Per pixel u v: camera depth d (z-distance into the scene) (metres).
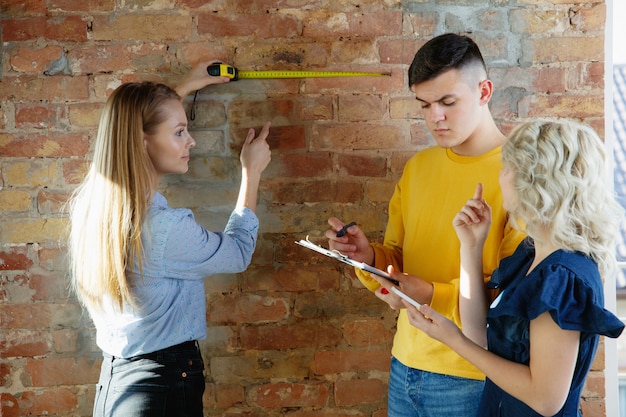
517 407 1.52
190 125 2.36
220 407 2.43
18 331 2.39
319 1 2.32
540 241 1.48
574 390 1.49
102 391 1.96
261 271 2.40
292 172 2.37
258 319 2.41
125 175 1.89
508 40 2.31
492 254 1.90
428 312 1.59
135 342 1.92
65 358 2.40
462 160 1.97
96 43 2.32
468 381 1.92
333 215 2.38
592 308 1.39
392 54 2.33
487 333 1.59
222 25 2.32
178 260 1.93
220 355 2.42
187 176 2.37
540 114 2.32
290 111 2.35
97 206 1.89
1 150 2.34
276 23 2.32
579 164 1.45
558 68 2.31
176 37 2.33
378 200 2.37
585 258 1.45
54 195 2.36
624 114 2.72
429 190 2.02
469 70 1.86
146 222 1.87
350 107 2.35
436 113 1.88
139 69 2.34
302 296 2.41
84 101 2.34
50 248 2.37
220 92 2.35
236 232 2.11
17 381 2.40
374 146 2.36
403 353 2.05
